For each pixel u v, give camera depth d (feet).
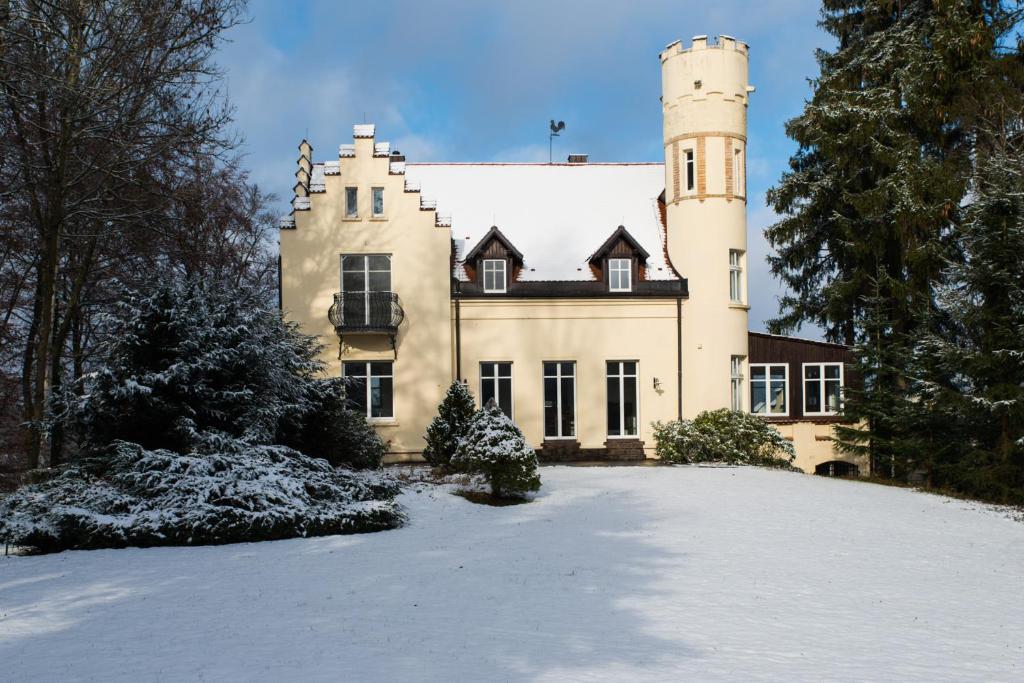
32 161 70.23
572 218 112.47
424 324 100.99
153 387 60.95
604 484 77.92
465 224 111.24
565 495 71.67
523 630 33.42
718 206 105.70
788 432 107.65
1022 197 85.40
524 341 104.12
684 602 38.65
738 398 107.24
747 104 109.29
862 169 109.91
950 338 104.63
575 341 104.63
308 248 100.37
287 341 76.02
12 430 80.48
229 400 63.87
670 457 97.55
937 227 101.71
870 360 97.30
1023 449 83.10
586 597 39.19
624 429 104.83
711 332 104.47
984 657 31.42
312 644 31.09
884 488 86.17
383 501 59.57
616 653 30.30
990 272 85.81
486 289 104.12
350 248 100.63
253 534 53.11
